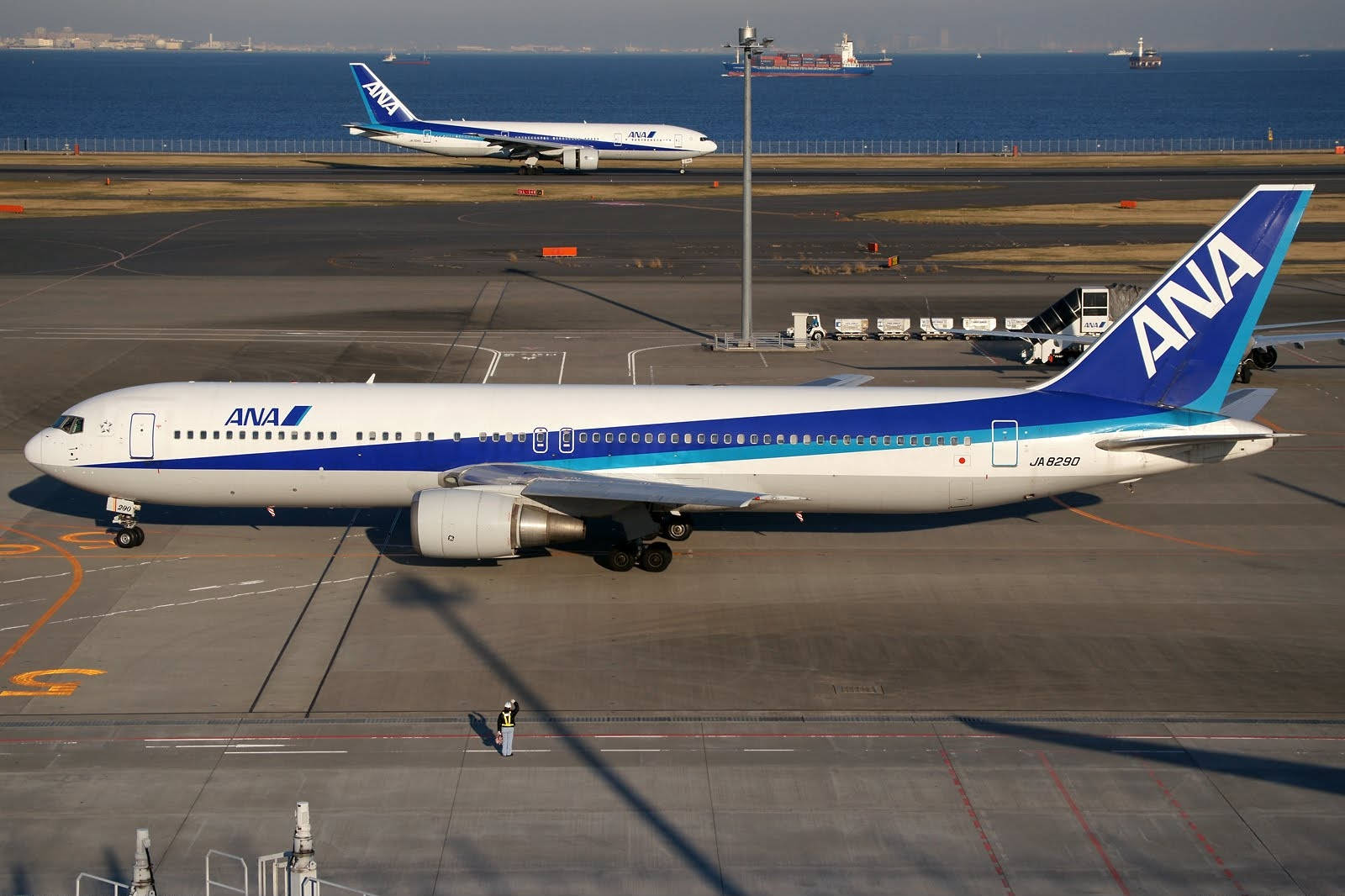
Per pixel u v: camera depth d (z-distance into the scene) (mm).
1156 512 119438
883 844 66250
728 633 92000
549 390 108250
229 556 105812
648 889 62156
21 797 69188
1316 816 69062
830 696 82562
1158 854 65562
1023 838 66938
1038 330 177875
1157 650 89625
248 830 66688
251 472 105500
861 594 99438
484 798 70062
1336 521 116562
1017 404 104812
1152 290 102312
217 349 177000
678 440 104688
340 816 68062
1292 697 82875
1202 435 102750
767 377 166125
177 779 71312
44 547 107188
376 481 105812
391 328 194000
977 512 120125
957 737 77375
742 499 97375
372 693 82062
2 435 137125
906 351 184750
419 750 75000
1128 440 103188
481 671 85375
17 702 79625
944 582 102188
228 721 77875
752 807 69562
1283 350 184875
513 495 100312
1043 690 83500
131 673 84000
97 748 74375
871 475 105000
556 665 86438
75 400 150375
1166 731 78188
